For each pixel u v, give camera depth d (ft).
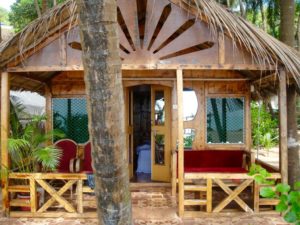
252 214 15.17
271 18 25.16
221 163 20.54
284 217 5.23
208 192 15.06
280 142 14.97
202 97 21.24
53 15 13.84
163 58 15.48
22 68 14.74
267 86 19.15
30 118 19.36
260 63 14.44
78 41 14.62
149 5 14.51
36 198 15.23
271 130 40.14
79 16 6.60
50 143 20.86
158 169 21.95
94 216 15.05
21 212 15.20
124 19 14.52
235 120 21.27
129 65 14.57
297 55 14.56
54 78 21.27
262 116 37.91
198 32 14.61
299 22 27.53
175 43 14.61
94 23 6.45
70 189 18.89
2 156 14.94
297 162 16.96
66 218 15.06
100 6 6.43
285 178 14.80
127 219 7.36
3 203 15.05
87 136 21.38
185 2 14.16
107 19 6.51
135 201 17.72
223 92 21.22
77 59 14.66
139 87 26.81
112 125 6.82
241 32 13.89
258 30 14.42
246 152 20.16
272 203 15.19
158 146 22.12
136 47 14.62
